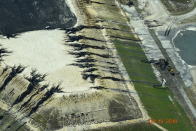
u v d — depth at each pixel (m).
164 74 81.81
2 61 73.19
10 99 68.44
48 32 83.56
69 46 80.75
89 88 71.88
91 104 69.56
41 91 69.56
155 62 84.19
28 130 64.62
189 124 72.31
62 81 72.25
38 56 76.62
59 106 67.88
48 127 65.31
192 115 74.31
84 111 68.38
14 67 72.56
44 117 66.44
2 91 69.25
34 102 68.25
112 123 68.06
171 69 82.69
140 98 74.19
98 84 73.25
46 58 76.62
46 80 71.62
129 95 73.94
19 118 66.12
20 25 84.25
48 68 74.38
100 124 67.50
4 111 66.81
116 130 67.12
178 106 75.44
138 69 81.12
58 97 69.00
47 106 67.69
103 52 81.88
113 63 80.12
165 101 75.69
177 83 80.44
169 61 85.69
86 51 80.12
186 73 83.50
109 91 72.88
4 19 84.81
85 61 77.81
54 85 71.00
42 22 86.25
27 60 75.00
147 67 82.44
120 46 85.19
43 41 80.69
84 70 75.69
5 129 64.31
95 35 85.44
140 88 76.50
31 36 81.56
